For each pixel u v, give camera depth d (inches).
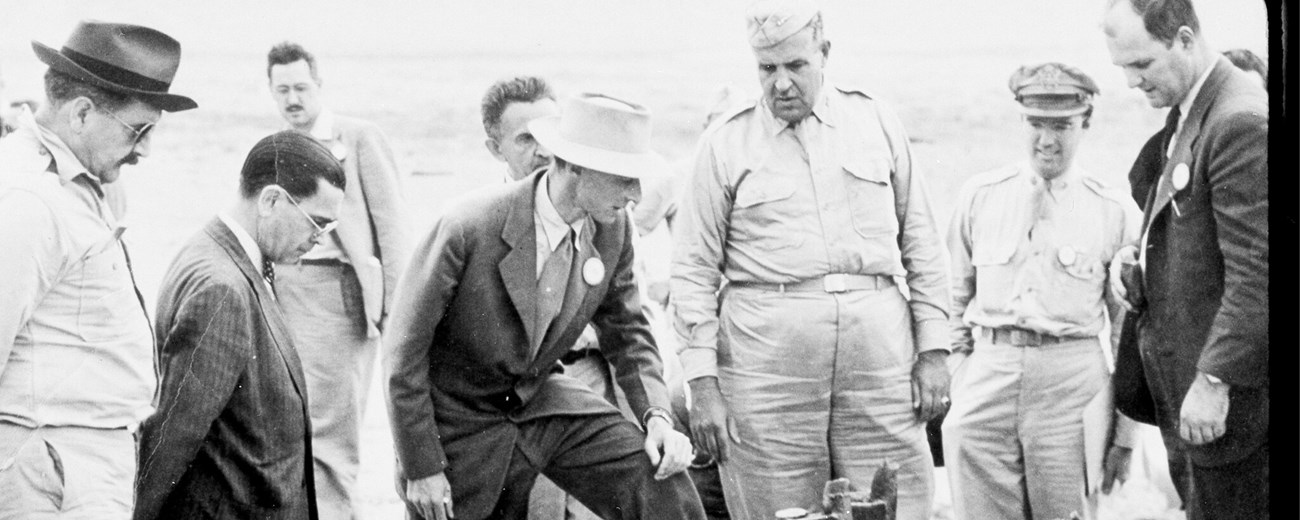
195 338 192.5
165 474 194.2
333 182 197.3
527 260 200.8
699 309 211.6
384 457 211.5
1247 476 220.8
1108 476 221.8
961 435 219.0
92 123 197.5
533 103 207.0
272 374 196.2
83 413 191.0
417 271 201.2
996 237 217.6
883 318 212.4
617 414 206.1
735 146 210.4
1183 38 215.2
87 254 191.3
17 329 187.6
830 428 213.9
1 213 188.7
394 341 201.8
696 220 211.5
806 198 210.1
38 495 189.8
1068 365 219.0
